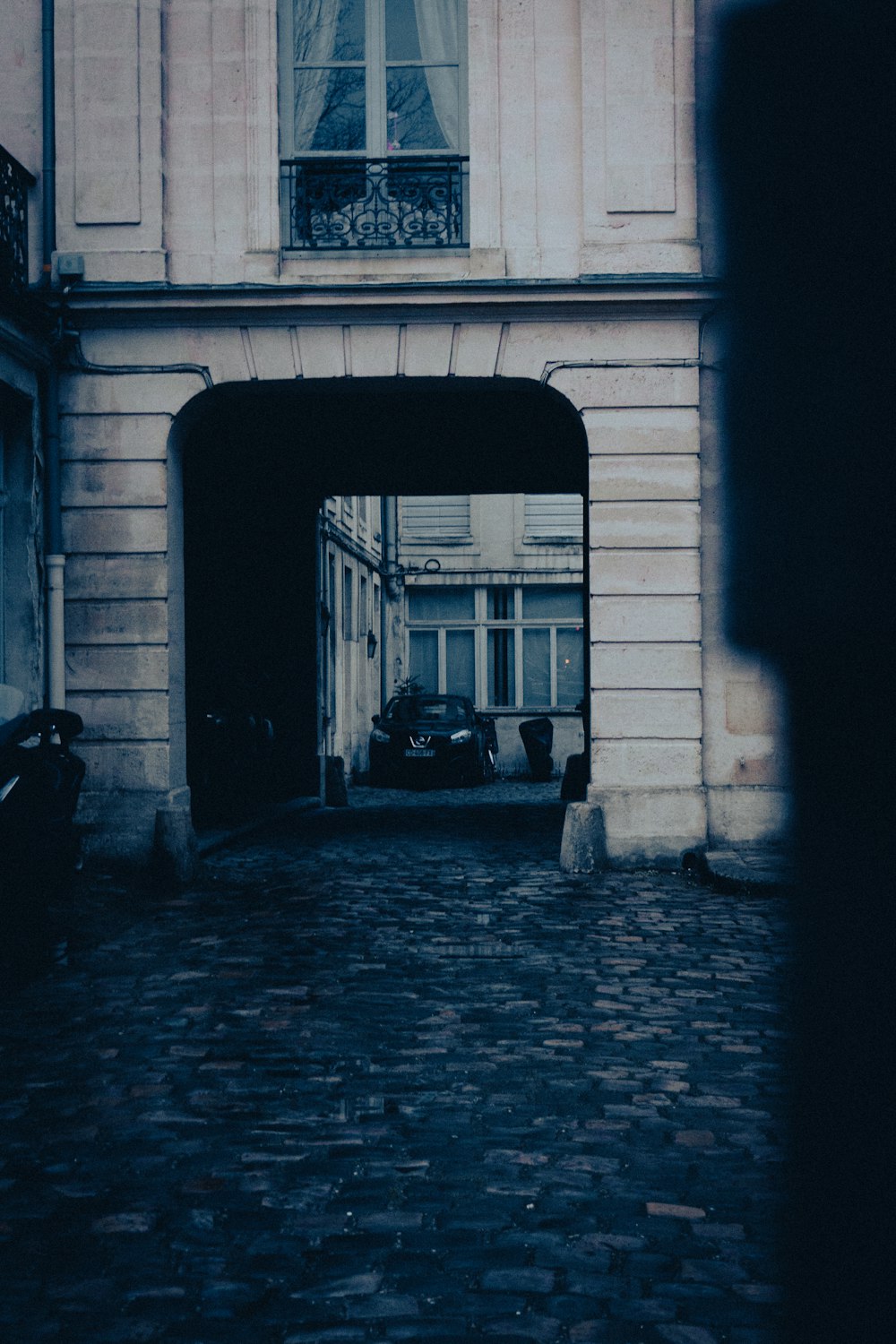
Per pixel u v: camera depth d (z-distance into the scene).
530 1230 3.54
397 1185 3.90
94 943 7.86
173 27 11.12
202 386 10.96
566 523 29.78
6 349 10.09
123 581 10.91
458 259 11.09
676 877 10.42
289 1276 3.26
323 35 11.32
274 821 14.84
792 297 0.68
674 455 10.86
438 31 11.30
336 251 11.13
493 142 11.03
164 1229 3.58
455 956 7.36
